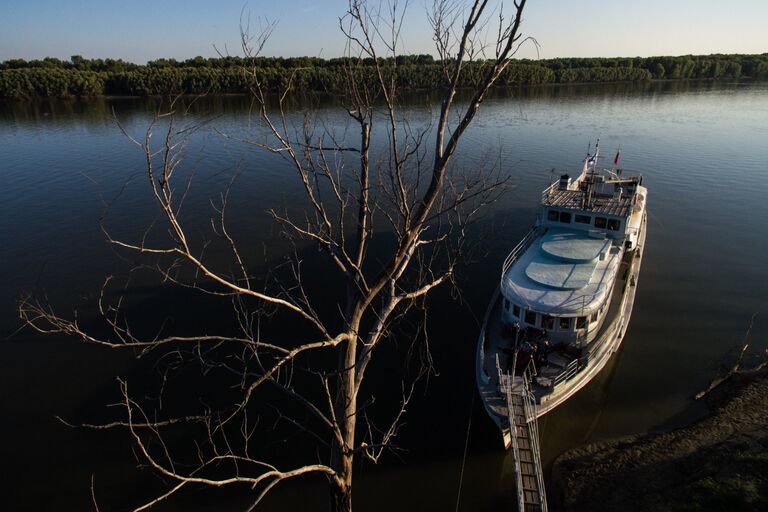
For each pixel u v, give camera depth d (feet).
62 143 253.65
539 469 58.90
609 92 501.15
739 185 188.03
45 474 69.72
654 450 72.54
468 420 77.97
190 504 65.92
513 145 240.32
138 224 151.23
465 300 107.45
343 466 33.09
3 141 262.26
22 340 97.25
